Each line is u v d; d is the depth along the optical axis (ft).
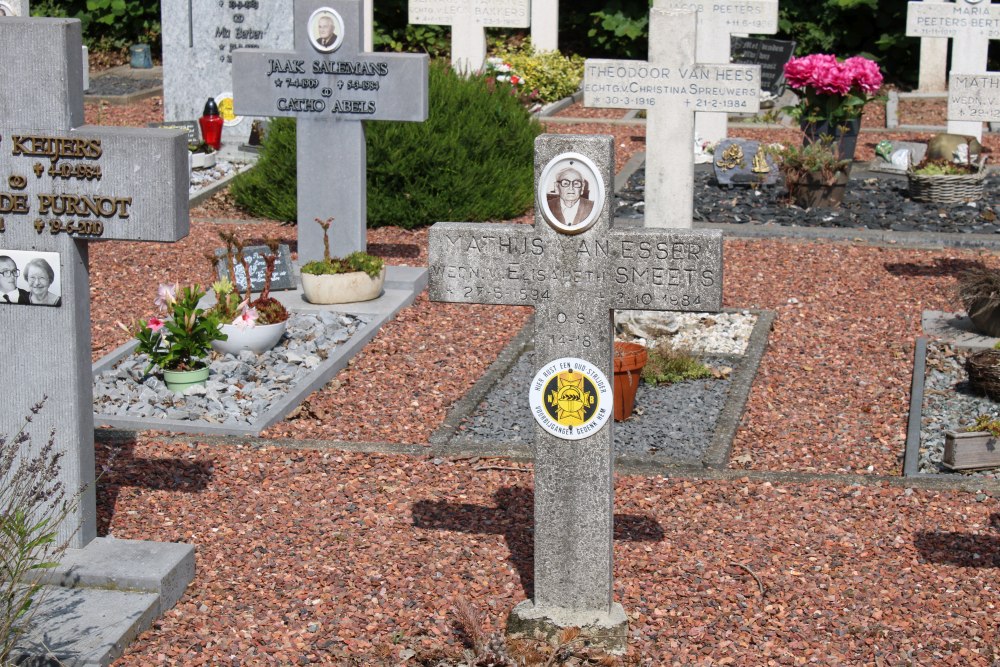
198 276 36.65
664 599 18.51
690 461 24.18
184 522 21.01
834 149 46.62
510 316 33.40
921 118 62.08
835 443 25.50
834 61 48.83
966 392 27.99
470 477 23.11
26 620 17.26
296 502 21.90
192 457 23.86
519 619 17.49
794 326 32.58
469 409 26.84
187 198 18.21
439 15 63.26
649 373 28.73
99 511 21.31
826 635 17.53
